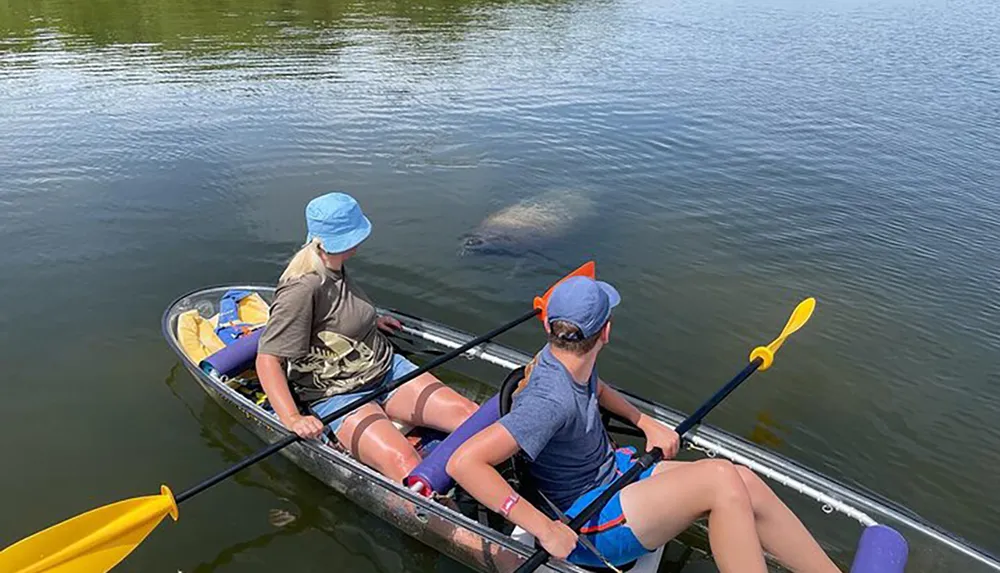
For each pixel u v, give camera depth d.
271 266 6.26
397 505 3.51
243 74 12.31
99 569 3.13
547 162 9.00
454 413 3.93
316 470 3.89
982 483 4.18
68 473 3.97
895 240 7.26
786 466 3.84
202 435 4.29
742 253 6.87
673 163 9.14
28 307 5.52
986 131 10.68
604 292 2.89
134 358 4.97
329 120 10.19
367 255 6.54
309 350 3.81
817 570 2.97
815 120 11.03
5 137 9.06
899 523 3.52
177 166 8.34
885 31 18.84
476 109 11.00
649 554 3.24
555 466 3.06
